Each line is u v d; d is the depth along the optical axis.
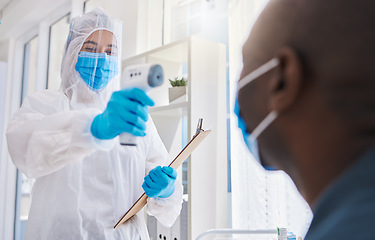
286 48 0.28
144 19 2.16
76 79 1.17
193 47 1.63
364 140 0.24
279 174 1.39
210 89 1.69
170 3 2.24
